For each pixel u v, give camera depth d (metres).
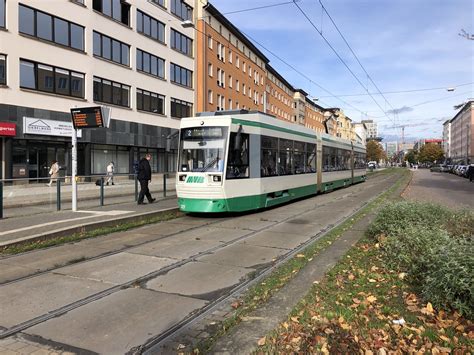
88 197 13.82
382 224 8.01
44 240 9.04
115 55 31.61
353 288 5.18
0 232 9.26
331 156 23.48
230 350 3.59
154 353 3.86
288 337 3.73
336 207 15.23
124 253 7.97
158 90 36.78
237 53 54.34
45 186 12.49
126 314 4.84
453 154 146.75
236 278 6.24
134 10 33.50
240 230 10.48
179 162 12.96
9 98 23.38
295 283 5.45
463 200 18.14
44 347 4.02
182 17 40.78
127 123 32.75
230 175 12.52
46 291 5.70
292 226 11.02
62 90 26.72
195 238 9.44
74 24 27.66
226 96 50.59
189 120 13.08
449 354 3.43
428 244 5.61
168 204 15.02
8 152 23.64
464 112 120.19
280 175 15.65
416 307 4.46
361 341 3.68
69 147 27.91
